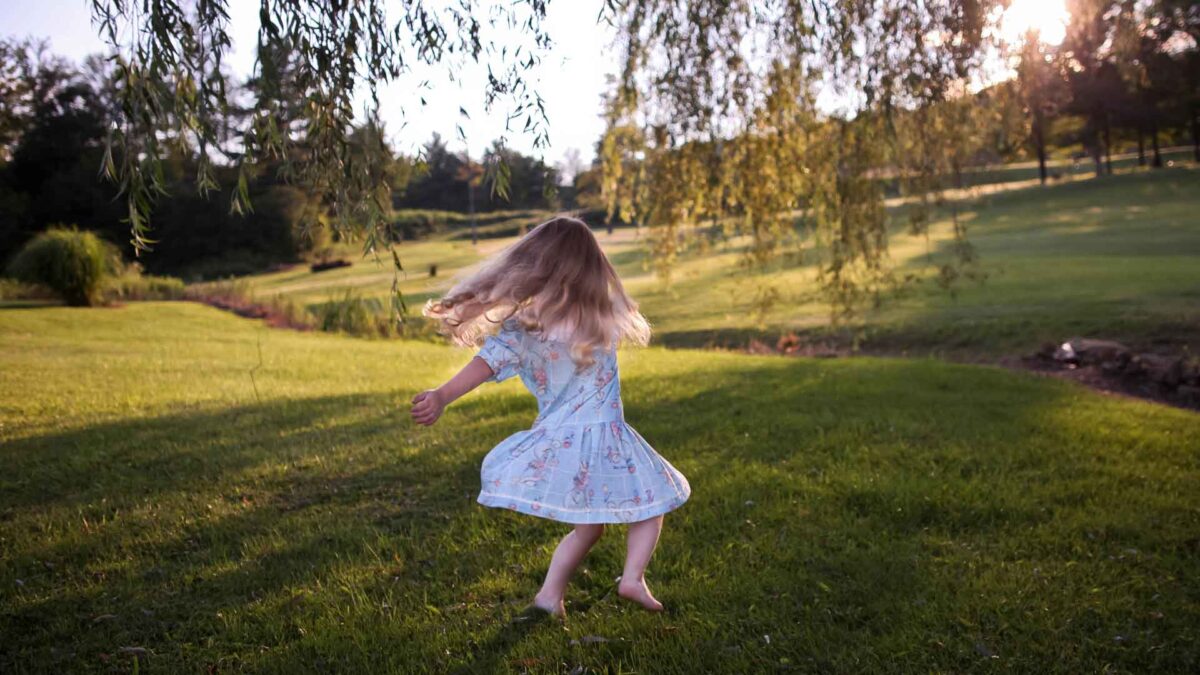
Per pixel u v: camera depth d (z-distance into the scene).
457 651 2.87
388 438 6.13
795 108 8.02
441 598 3.30
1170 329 13.99
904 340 16.16
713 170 8.36
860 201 9.07
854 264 9.77
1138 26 8.79
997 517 4.36
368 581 3.47
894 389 8.61
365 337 19.64
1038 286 19.59
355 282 40.75
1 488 4.85
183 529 4.14
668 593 3.31
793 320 19.27
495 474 2.81
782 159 8.73
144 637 2.98
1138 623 3.12
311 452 5.68
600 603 3.25
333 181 3.46
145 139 2.95
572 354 2.86
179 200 61.66
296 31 3.28
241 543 3.95
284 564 3.68
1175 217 34.62
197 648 2.90
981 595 3.30
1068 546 3.91
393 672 2.71
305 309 25.06
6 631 3.02
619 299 3.05
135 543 3.93
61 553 3.79
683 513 4.32
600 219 60.88
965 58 6.58
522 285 2.86
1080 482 4.96
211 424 6.79
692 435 6.18
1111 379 11.60
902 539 3.98
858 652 2.85
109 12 2.96
